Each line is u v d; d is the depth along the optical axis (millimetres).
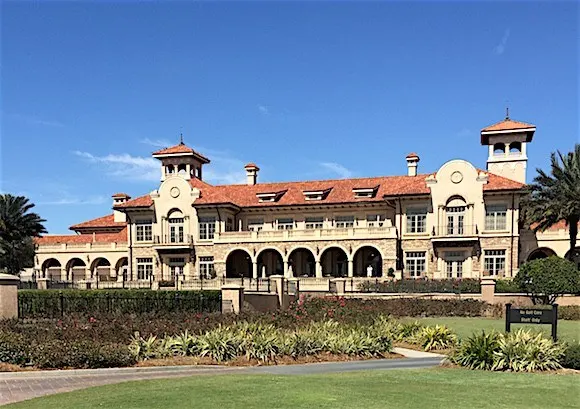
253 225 58688
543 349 16188
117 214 71000
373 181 58500
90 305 30141
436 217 50500
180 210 57688
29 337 18188
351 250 51656
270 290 35438
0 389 13500
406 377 14570
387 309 34469
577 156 43500
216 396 11656
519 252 50688
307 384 13188
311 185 60031
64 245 63812
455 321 31781
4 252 58875
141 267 58656
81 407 10891
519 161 54969
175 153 63750
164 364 16906
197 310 27469
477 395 11930
